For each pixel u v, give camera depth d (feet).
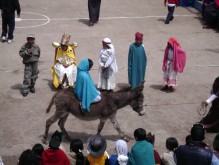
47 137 57.57
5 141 57.26
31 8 116.88
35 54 68.69
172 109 67.56
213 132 61.11
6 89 71.87
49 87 73.31
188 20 112.57
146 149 40.06
